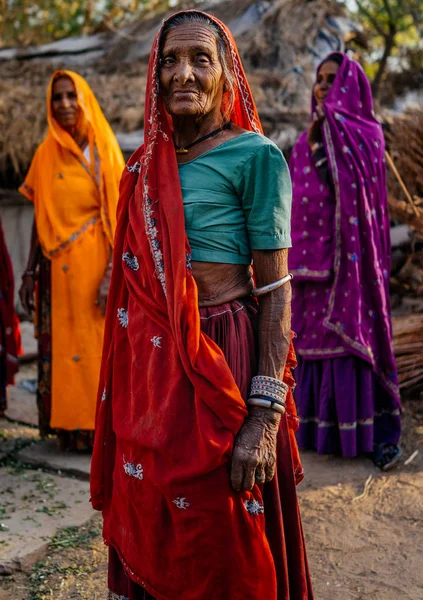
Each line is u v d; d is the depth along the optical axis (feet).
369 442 13.08
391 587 9.28
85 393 13.74
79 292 13.61
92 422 13.75
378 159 13.65
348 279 12.98
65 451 14.14
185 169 6.73
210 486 6.42
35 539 10.55
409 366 16.61
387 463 12.95
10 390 18.83
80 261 13.57
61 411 13.75
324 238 13.26
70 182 13.64
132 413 6.82
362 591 9.22
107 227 13.66
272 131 24.82
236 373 6.64
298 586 7.03
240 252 6.77
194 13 6.75
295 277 13.43
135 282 6.86
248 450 6.36
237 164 6.57
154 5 43.01
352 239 13.00
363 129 13.64
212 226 6.61
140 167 7.03
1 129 26.05
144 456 6.70
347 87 13.82
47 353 14.12
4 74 30.48
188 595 6.63
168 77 6.59
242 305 6.86
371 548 10.27
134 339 6.85
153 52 6.67
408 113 18.67
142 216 6.79
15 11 44.73
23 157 26.04
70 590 9.44
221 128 6.92
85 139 14.02
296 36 28.73
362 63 31.94
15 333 16.26
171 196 6.57
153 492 6.65
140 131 26.63
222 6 31.58
